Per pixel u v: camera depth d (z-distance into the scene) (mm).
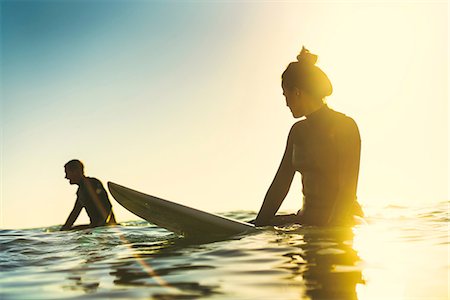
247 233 3111
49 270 2211
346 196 3297
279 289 1619
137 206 3561
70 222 7004
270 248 2443
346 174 3307
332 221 3277
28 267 2334
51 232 4473
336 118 3412
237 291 1614
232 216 6258
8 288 1861
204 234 3283
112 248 2867
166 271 1996
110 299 1593
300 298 1505
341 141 3334
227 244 2666
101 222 6586
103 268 2166
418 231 3023
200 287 1686
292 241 2639
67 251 2844
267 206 3650
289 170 3658
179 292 1631
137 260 2314
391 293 1534
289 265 1998
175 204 3465
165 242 2992
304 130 3508
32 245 3266
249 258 2193
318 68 3523
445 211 4941
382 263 1976
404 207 5871
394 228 3170
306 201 3469
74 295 1680
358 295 1523
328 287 1620
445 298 1472
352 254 2193
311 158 3408
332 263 2002
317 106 3477
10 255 2770
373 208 5758
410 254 2166
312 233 2943
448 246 2383
